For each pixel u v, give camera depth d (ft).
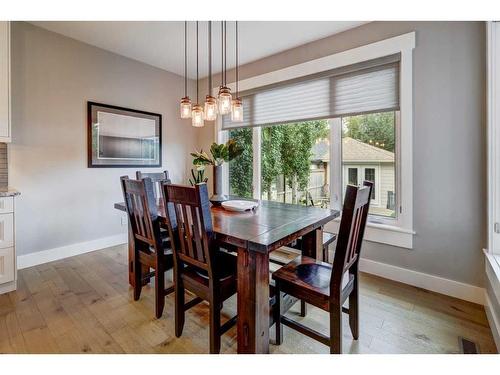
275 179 11.35
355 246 5.08
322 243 6.83
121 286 7.75
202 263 4.97
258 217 6.05
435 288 7.47
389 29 7.92
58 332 5.66
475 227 6.85
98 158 10.62
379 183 8.59
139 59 11.55
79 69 10.00
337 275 4.37
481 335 5.63
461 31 6.80
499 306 5.21
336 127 9.27
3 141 7.56
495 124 6.06
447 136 7.10
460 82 6.86
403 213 7.90
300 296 4.79
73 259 9.80
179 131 13.53
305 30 8.79
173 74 13.12
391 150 8.35
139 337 5.54
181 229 5.24
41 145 9.23
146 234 6.47
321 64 9.26
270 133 11.46
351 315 5.45
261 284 4.61
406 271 7.96
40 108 9.15
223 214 6.36
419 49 7.40
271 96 10.90
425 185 7.49
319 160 9.97
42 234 9.38
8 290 7.36
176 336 5.53
